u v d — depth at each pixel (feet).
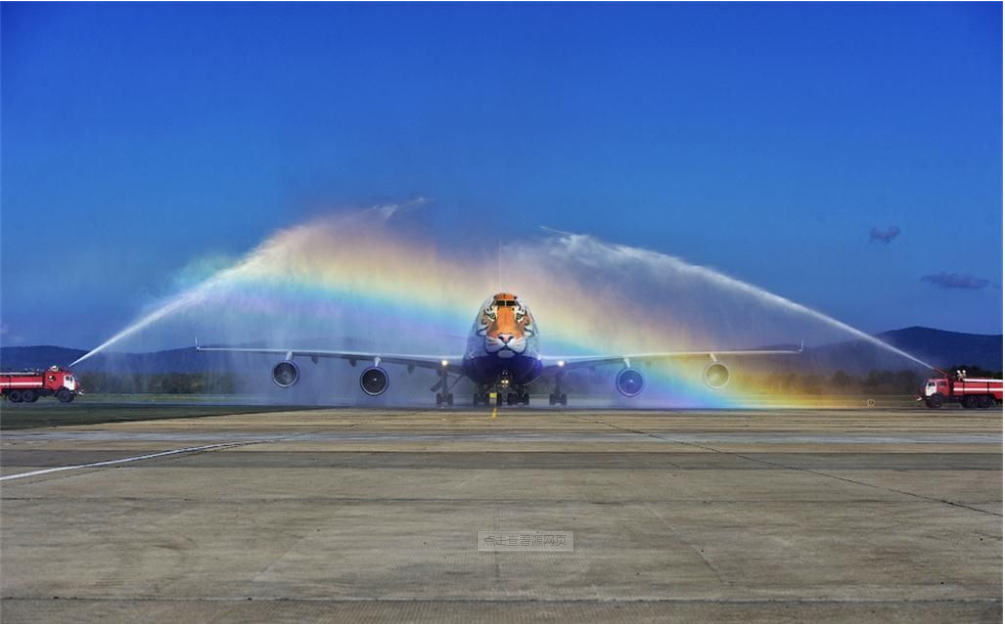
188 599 36.60
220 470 81.56
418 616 34.27
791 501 62.75
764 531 51.19
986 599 36.58
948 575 40.55
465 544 47.47
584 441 117.29
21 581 39.45
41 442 113.80
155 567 42.06
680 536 49.73
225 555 44.73
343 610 35.06
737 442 116.67
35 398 271.08
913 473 80.53
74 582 39.29
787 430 142.72
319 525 52.95
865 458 95.09
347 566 42.37
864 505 60.90
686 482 73.51
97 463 87.40
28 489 68.28
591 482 73.36
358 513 57.26
